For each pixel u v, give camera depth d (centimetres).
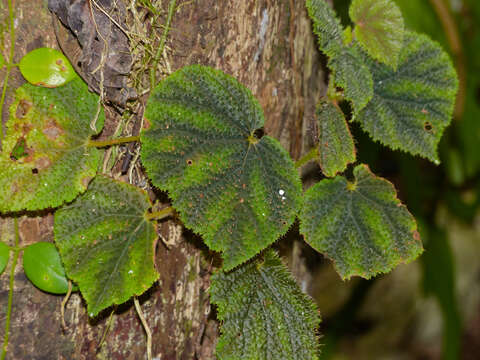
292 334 67
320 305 157
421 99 68
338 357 178
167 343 69
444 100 68
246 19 68
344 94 67
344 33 67
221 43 67
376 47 67
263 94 70
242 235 64
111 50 63
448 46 88
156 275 64
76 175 63
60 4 62
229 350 66
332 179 67
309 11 66
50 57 63
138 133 65
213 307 70
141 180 66
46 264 63
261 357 66
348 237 66
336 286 158
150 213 65
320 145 66
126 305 67
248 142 64
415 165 112
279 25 70
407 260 67
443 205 129
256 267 67
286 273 67
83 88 63
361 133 91
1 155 62
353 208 66
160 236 67
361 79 67
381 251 67
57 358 65
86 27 63
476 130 110
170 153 63
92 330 66
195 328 70
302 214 66
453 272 120
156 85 65
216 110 64
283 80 71
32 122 63
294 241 74
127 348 67
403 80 68
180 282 68
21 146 63
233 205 64
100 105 64
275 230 64
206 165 64
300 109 73
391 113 69
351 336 182
